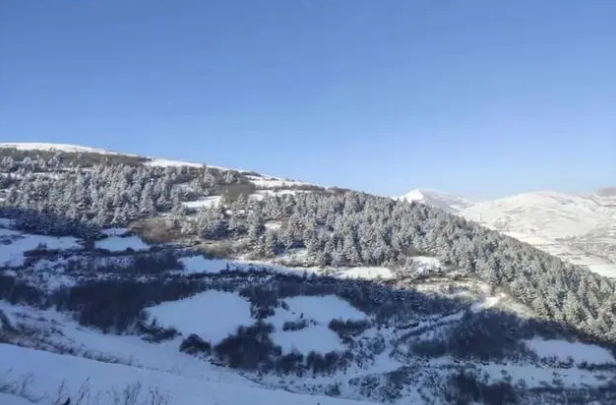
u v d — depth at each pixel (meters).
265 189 97.25
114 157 111.00
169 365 35.44
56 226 71.44
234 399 13.57
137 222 75.75
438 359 45.84
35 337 30.02
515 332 51.50
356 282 60.69
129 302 47.47
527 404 41.38
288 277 61.56
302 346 43.94
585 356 49.19
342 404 15.20
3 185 84.75
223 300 51.09
